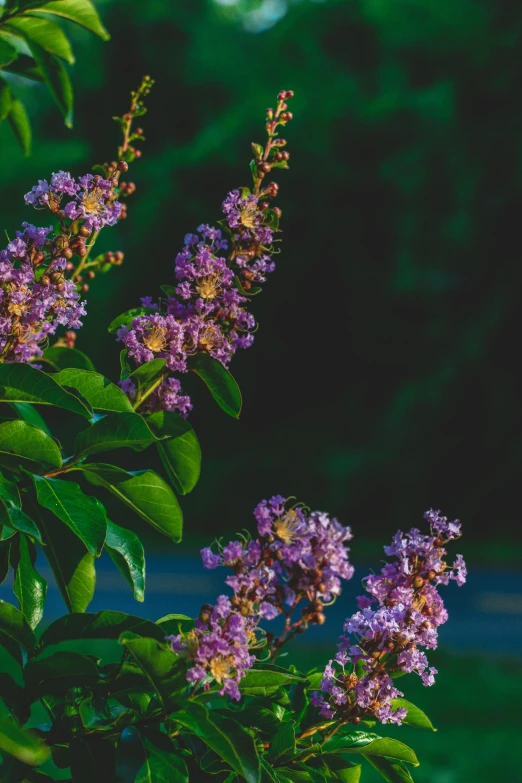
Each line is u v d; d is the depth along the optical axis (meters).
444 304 21.73
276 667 1.88
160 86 27.59
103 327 23.97
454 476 21.20
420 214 21.16
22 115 2.73
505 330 20.25
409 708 1.98
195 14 29.97
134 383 2.23
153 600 13.87
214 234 2.19
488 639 11.48
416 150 21.64
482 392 20.75
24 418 2.35
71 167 22.86
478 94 21.06
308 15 25.86
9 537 2.06
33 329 1.95
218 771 1.86
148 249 23.72
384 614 1.91
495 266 20.62
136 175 24.89
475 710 7.94
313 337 24.39
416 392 21.50
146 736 1.73
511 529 20.83
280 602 1.98
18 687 1.79
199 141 24.62
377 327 23.47
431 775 6.18
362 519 21.81
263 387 24.98
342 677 1.99
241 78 28.06
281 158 2.22
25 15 2.31
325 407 24.73
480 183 20.11
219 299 2.18
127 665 1.77
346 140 22.94
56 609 12.11
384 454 21.61
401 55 23.14
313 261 23.66
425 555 1.99
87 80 27.30
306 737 1.99
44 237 2.00
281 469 23.34
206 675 1.73
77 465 2.06
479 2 22.19
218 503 23.23
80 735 1.80
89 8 2.32
